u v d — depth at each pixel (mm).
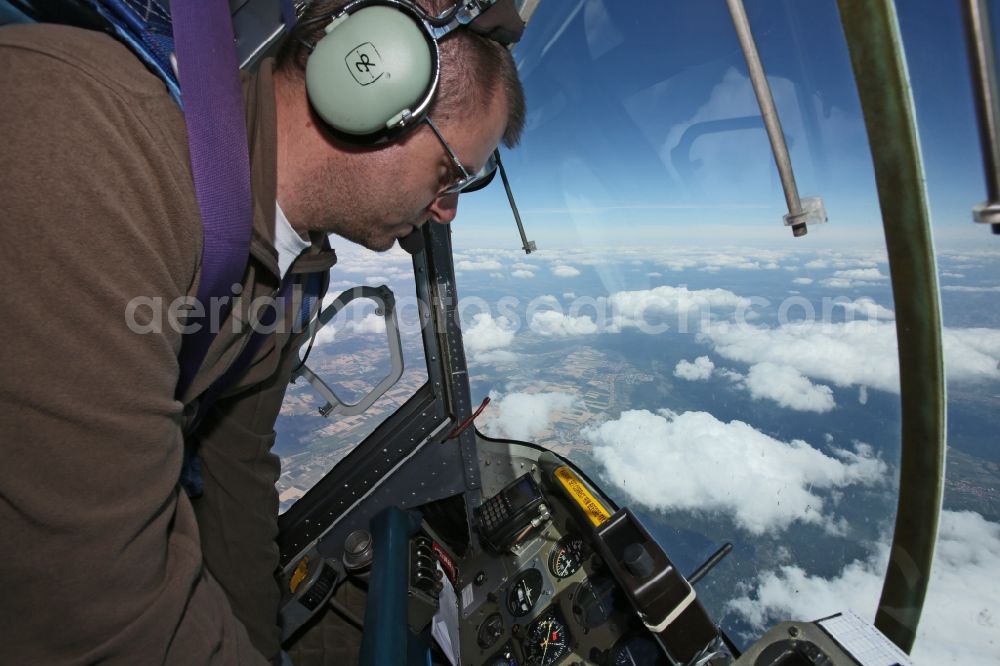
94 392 373
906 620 856
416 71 554
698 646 1057
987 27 444
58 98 373
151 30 502
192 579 503
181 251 455
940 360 684
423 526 2197
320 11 579
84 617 405
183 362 614
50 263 351
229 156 492
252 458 1122
